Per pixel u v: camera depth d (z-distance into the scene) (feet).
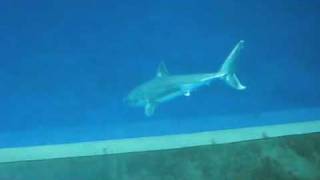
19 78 41.24
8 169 22.95
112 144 23.90
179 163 22.47
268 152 22.90
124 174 22.16
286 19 38.83
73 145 23.95
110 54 44.14
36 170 22.79
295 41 38.29
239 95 33.73
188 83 22.72
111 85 43.32
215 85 33.47
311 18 38.32
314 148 23.20
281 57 38.09
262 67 38.06
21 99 40.06
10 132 33.83
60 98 40.34
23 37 42.24
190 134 24.12
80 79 43.39
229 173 21.71
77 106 39.37
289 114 31.37
